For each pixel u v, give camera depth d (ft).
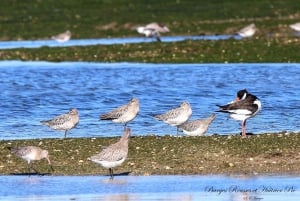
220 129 92.68
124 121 87.04
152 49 165.58
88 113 105.50
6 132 92.68
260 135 86.07
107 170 73.51
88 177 71.41
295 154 76.95
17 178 71.41
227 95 119.75
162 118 86.28
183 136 86.07
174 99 116.47
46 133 91.91
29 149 72.69
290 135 85.51
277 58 153.89
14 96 120.88
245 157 76.43
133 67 150.71
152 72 144.36
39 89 128.47
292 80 132.98
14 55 168.45
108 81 136.26
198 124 85.15
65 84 133.49
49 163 73.26
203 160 75.87
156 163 75.15
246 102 86.17
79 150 80.43
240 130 91.81
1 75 144.05
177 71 144.56
